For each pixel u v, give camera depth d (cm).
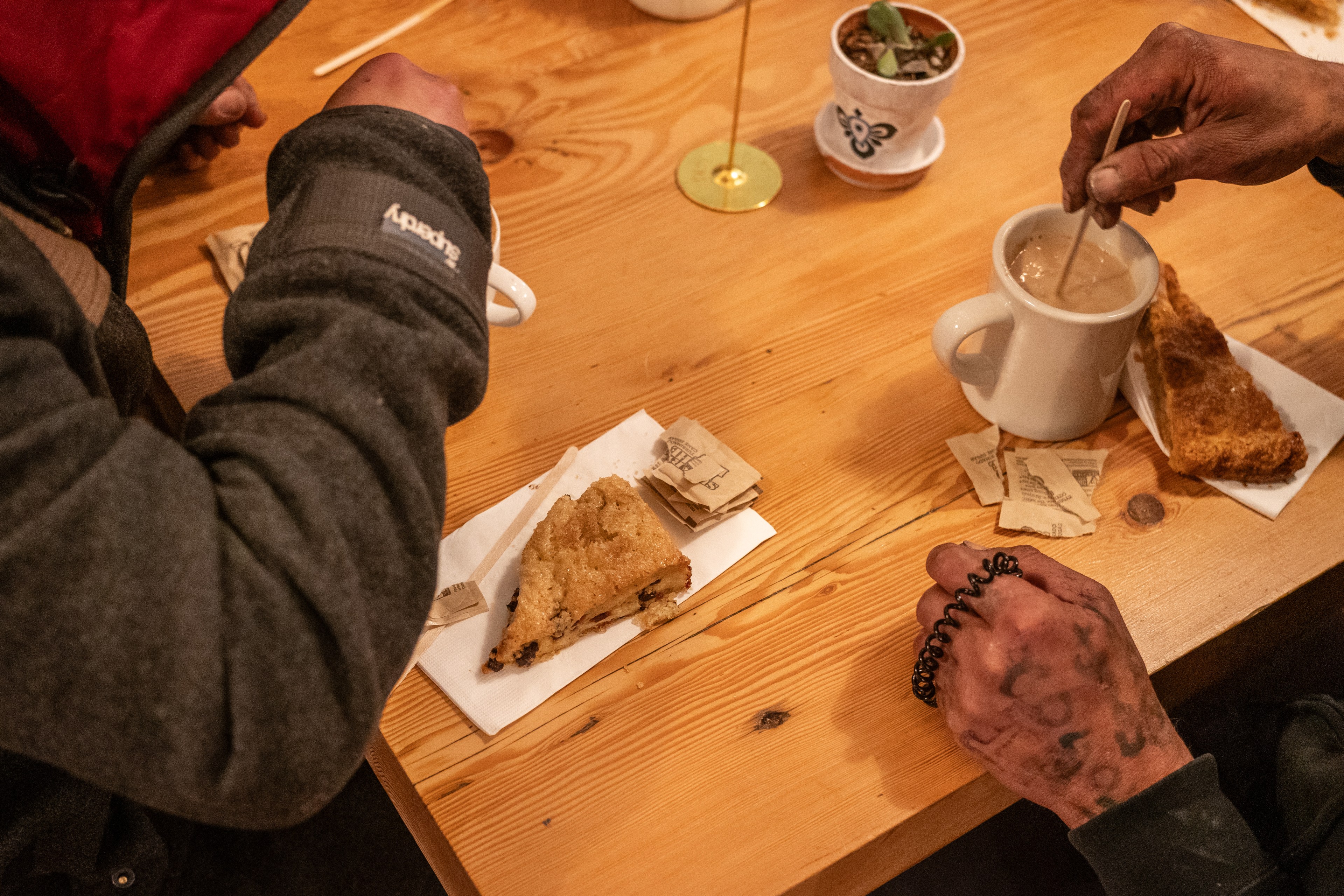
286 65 88
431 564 51
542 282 78
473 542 67
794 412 74
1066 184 68
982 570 63
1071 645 60
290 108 85
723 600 67
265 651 47
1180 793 59
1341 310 77
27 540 44
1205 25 91
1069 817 61
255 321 51
